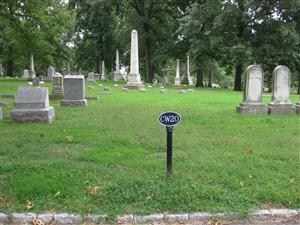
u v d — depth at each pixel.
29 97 11.50
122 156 7.57
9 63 57.59
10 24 30.25
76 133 9.69
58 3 44.84
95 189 5.80
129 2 46.50
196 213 5.29
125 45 51.53
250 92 14.33
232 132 10.43
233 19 33.28
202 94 25.19
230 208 5.41
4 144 8.45
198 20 34.72
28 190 5.69
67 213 5.19
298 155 7.92
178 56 43.25
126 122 11.52
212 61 45.16
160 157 7.61
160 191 5.78
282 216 5.34
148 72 48.66
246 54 31.41
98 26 55.28
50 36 40.16
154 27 48.16
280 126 11.64
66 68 73.00
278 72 14.47
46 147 8.30
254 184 6.19
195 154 7.86
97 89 26.97
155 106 16.03
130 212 5.29
